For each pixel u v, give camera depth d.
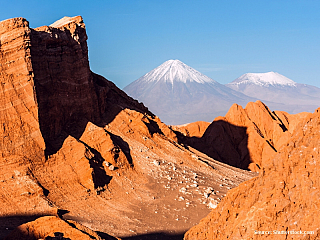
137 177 52.09
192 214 45.19
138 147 57.62
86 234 27.30
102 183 48.31
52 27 51.91
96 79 65.12
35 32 49.12
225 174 60.06
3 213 39.56
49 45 51.28
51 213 40.88
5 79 46.81
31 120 47.34
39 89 48.62
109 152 52.19
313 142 23.72
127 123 61.12
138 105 70.31
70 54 54.22
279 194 23.28
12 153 45.12
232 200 26.77
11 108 46.59
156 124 66.62
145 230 40.88
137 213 44.72
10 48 47.06
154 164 55.44
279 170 24.34
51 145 49.06
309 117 25.17
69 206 43.47
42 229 27.53
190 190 50.91
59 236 26.66
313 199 22.12
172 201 48.09
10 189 42.31
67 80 53.34
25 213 40.31
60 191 44.81
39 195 42.66
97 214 43.38
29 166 45.12
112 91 66.81
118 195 47.81
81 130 54.16
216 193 50.75
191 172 56.19
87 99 56.25
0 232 35.75
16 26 46.91
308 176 22.88
